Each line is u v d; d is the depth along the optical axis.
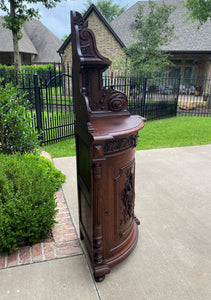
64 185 3.62
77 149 2.06
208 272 2.00
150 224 2.66
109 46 14.79
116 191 1.84
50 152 5.37
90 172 1.68
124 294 1.78
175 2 18.62
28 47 24.95
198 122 8.90
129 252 2.10
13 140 3.60
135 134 1.88
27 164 2.65
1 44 22.81
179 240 2.40
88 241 2.02
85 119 1.64
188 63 16.58
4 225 2.02
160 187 3.58
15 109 3.48
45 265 2.04
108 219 1.86
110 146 1.66
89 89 1.92
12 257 2.12
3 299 1.73
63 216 2.79
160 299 1.74
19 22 14.16
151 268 2.03
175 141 6.31
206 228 2.61
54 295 1.77
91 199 1.73
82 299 1.74
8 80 6.00
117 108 2.05
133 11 18.58
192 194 3.38
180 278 1.93
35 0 13.91
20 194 2.20
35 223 2.16
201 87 16.36
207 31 16.27
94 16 14.36
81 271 1.98
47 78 6.51
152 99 9.41
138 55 12.79
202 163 4.61
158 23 12.32
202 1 8.28
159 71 12.66
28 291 1.79
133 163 2.03
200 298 1.75
